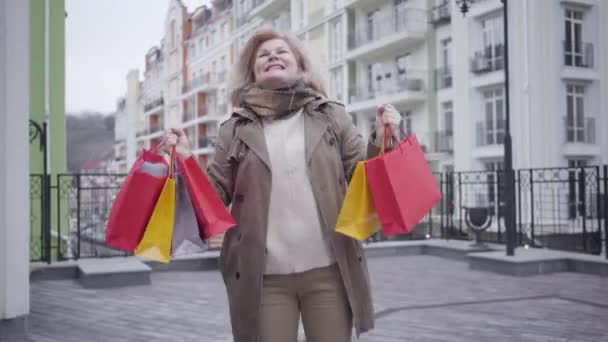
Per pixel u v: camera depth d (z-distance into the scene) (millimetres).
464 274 7285
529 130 14195
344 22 22391
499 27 15734
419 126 19688
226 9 27938
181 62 31859
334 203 1803
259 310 1771
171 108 32875
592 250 8094
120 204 1705
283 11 24844
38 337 4113
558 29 14508
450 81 18484
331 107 1916
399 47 20312
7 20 3977
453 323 4527
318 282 1802
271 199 1807
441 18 18625
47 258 7426
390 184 1694
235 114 1908
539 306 5176
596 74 14977
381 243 9766
